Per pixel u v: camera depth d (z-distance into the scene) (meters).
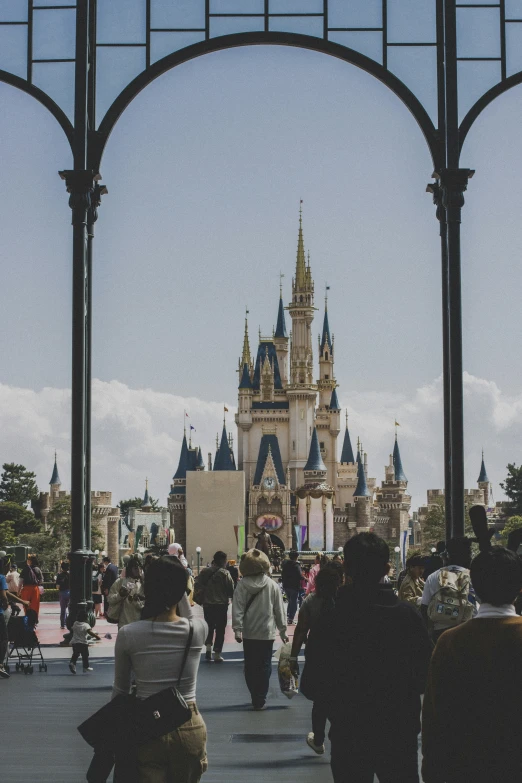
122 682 8.51
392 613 8.90
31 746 14.91
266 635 18.58
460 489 23.80
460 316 24.25
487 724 7.33
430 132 24.83
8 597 24.30
